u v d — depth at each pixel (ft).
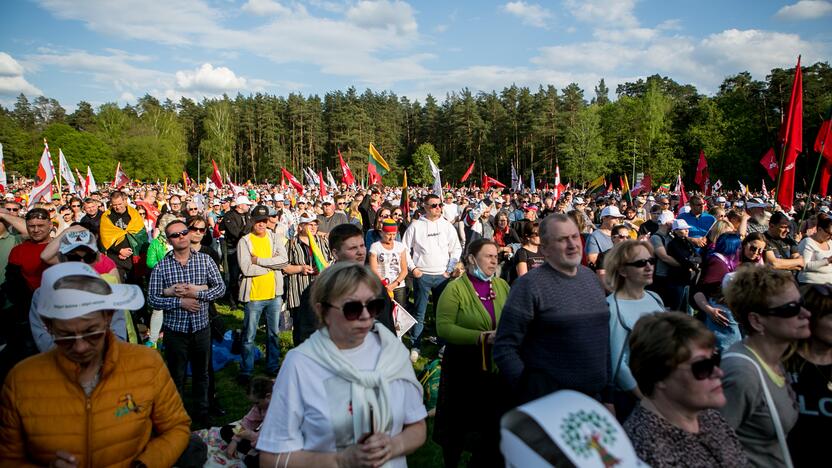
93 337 7.25
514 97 259.19
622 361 11.02
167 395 8.31
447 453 12.67
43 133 243.40
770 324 8.08
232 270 31.22
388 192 114.52
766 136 192.85
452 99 309.63
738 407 7.75
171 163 250.98
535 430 3.81
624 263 11.59
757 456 7.75
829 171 24.29
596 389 10.10
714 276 15.90
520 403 9.93
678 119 232.73
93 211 27.84
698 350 6.44
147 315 25.64
